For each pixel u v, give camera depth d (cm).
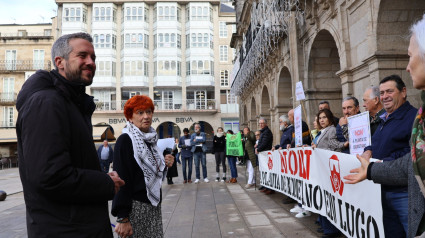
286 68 1278
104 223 160
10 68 3662
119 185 176
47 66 3675
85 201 154
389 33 601
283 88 1381
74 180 145
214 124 3681
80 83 171
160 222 251
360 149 343
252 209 616
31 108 146
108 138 2466
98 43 3597
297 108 548
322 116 461
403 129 265
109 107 3584
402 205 257
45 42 3703
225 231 474
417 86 138
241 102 2759
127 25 3653
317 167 425
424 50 129
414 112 268
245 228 485
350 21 723
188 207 666
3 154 3014
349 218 314
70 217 149
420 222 155
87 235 151
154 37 3719
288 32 1112
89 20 3669
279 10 1105
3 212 688
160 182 255
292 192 557
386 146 274
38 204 148
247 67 1795
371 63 613
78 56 169
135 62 3609
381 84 292
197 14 3750
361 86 679
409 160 167
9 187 1170
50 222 146
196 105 3722
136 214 233
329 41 917
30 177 139
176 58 3675
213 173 1408
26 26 4072
